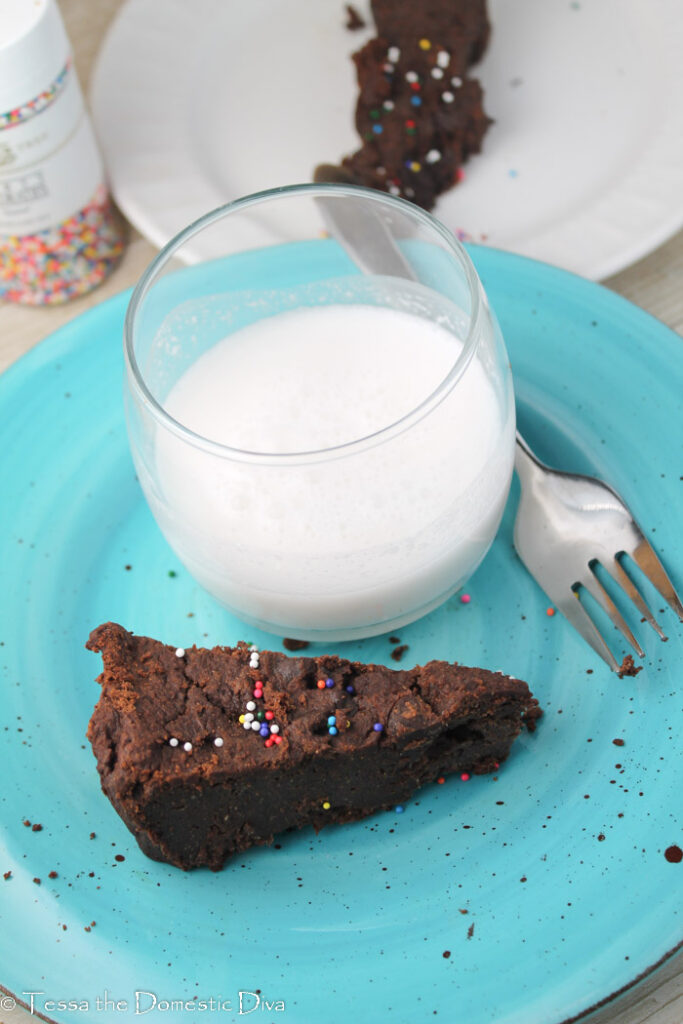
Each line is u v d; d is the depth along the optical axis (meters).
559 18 0.60
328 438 0.43
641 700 0.43
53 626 0.47
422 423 0.41
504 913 0.41
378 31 0.57
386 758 0.42
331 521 0.42
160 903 0.41
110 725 0.42
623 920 0.40
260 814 0.42
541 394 0.49
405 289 0.46
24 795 0.43
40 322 0.56
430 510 0.42
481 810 0.42
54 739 0.44
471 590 0.46
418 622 0.46
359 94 0.57
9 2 0.52
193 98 0.60
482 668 0.45
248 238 0.49
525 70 0.60
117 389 0.51
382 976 0.40
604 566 0.45
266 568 0.43
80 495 0.49
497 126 0.58
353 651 0.46
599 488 0.46
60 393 0.51
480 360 0.43
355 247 0.47
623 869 0.41
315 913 0.41
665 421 0.48
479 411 0.43
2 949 0.41
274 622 0.45
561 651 0.45
